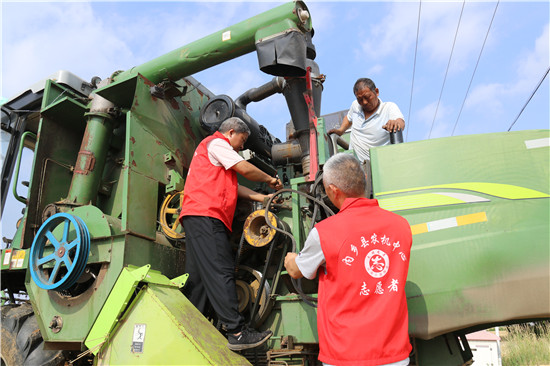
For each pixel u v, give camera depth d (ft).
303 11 11.19
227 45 12.06
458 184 7.63
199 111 14.98
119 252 9.46
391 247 5.85
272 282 10.62
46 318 9.89
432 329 6.98
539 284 6.61
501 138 7.75
